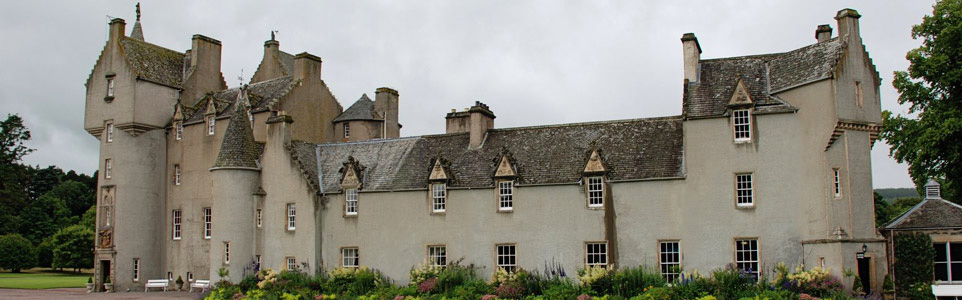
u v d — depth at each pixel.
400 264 40.88
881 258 32.53
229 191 43.97
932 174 41.69
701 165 35.41
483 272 38.88
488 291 34.09
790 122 33.97
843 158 32.72
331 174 44.41
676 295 30.14
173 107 52.06
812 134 33.25
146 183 50.31
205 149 48.88
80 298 42.38
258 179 45.12
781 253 33.41
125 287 48.94
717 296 29.62
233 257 43.44
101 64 51.94
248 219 44.25
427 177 41.19
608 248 36.59
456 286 35.22
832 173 32.59
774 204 33.78
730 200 34.62
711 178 35.09
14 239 92.50
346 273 39.44
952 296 31.69
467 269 38.69
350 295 36.94
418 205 41.03
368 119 53.03
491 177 39.50
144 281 49.69
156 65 52.03
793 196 33.47
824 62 33.50
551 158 39.38
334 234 42.75
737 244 34.41
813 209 32.88
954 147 39.31
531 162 39.62
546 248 37.84
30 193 136.38
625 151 38.03
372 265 41.53
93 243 90.00
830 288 30.19
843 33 33.91
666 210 35.81
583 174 37.47
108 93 51.34
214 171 44.56
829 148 32.78
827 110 32.72
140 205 49.91
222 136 47.94
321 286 38.66
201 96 53.81
